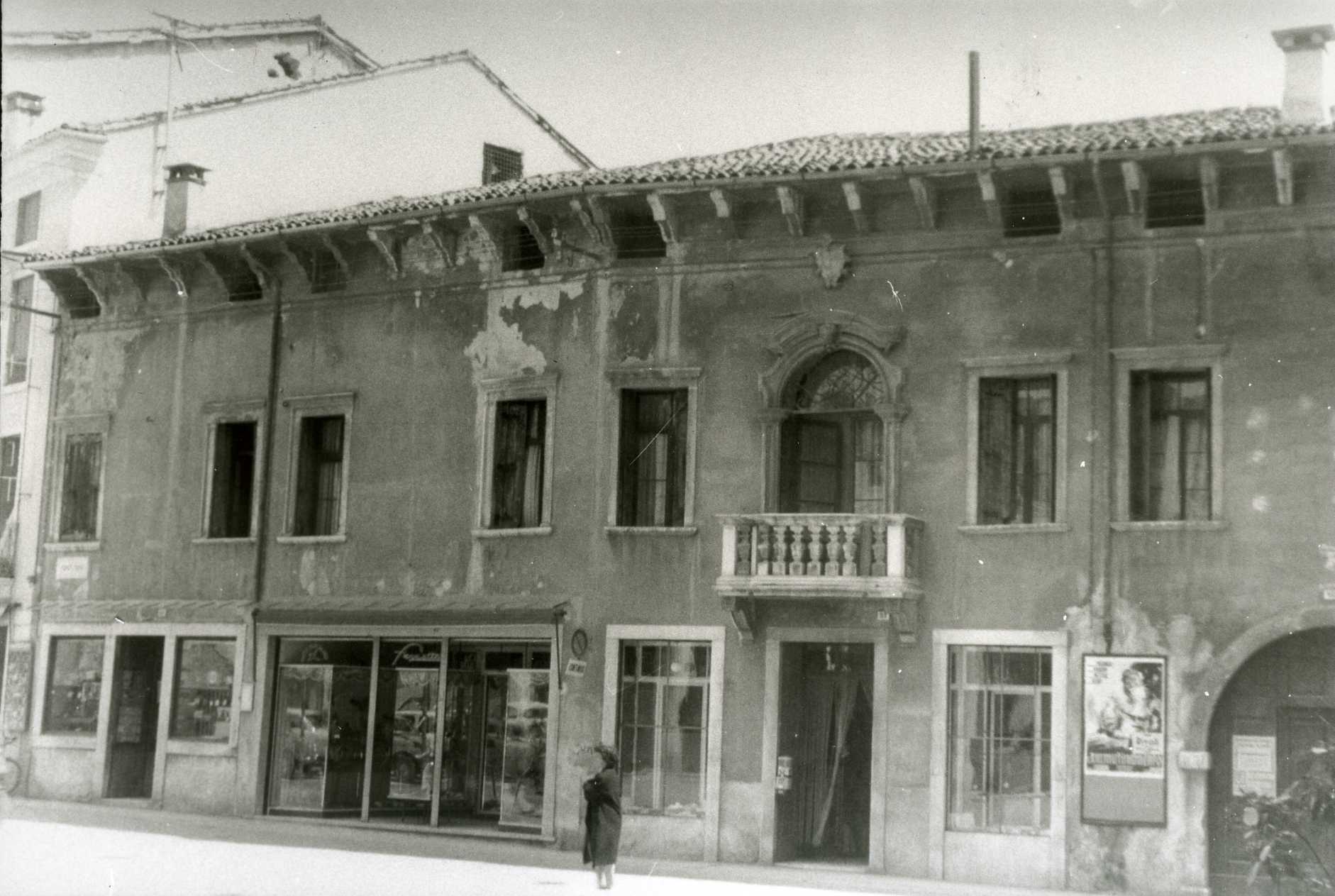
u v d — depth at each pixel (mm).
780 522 23156
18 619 31359
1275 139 20562
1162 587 21609
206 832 25531
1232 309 21688
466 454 26719
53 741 30406
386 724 26922
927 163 22562
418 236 27688
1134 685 21500
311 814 27375
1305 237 21438
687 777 24031
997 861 21875
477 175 30812
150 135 31938
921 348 23359
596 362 25562
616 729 24469
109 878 20625
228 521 29703
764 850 23172
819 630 23312
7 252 32531
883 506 23656
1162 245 22125
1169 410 22141
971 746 22406
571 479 25516
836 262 23922
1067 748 21719
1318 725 21109
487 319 26797
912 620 22656
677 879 21312
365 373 28000
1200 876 20844
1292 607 20969
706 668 24172
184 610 29141
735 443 24422
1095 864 21328
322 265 28875
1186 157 21344
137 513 30484
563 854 23766
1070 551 22125
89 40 32188
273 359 29078
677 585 24453
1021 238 22969
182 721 29031
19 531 31766
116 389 31188
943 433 23109
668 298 25141
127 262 30500
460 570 26469
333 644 27672
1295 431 21266
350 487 27859
